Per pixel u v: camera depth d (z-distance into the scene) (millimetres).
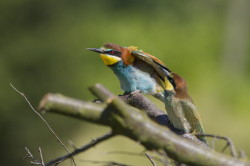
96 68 17906
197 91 20766
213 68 22422
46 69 17203
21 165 15352
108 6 21516
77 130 16516
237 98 21500
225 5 26312
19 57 16828
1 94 15672
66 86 17422
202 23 23828
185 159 3250
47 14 18406
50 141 15836
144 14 22391
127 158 12562
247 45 26250
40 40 17641
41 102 3021
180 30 22578
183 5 23844
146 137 3213
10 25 17531
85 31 18625
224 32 25516
